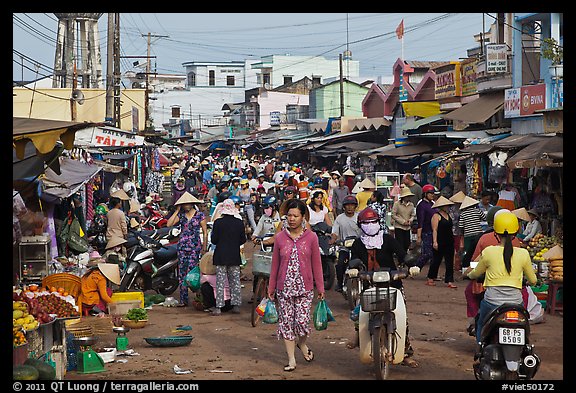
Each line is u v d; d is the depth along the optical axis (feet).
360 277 31.58
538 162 59.00
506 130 94.68
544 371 31.58
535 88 82.53
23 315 30.55
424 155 117.50
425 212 59.57
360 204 63.41
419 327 42.55
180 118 391.24
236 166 168.86
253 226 67.51
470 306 36.17
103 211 66.69
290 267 33.65
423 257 59.36
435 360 34.65
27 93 151.74
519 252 28.63
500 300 28.35
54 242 55.47
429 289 56.65
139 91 179.93
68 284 43.45
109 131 110.22
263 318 45.37
